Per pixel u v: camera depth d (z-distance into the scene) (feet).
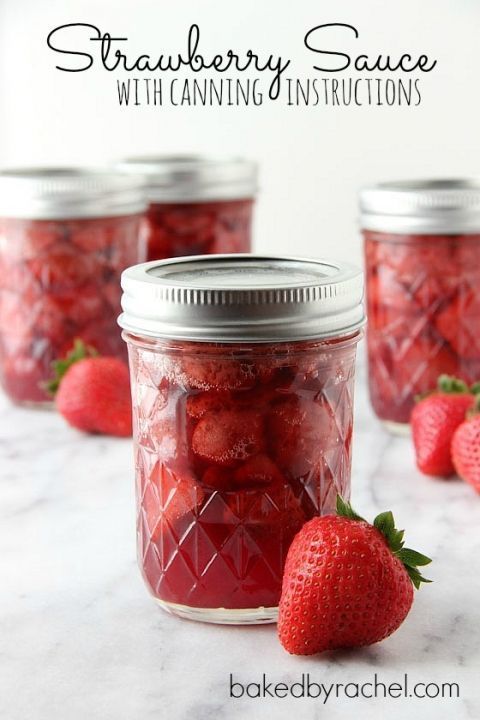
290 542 1.37
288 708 1.27
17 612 1.46
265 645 1.38
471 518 1.69
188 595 1.39
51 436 2.05
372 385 2.06
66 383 2.04
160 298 1.34
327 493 1.39
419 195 1.91
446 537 1.63
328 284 1.35
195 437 1.35
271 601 1.39
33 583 1.53
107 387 2.02
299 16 2.65
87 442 2.03
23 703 1.28
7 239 2.12
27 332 2.13
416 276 1.95
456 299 1.94
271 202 2.78
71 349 2.13
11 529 1.69
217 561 1.37
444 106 2.65
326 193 2.75
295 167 2.75
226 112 2.74
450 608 1.45
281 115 2.72
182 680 1.32
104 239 2.11
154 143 2.79
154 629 1.41
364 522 1.33
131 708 1.27
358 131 2.70
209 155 2.60
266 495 1.36
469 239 1.92
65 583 1.53
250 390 1.34
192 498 1.37
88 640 1.39
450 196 1.90
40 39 2.77
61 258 2.09
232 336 1.32
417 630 1.40
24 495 1.80
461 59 2.62
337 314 1.36
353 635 1.32
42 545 1.63
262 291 1.32
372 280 2.01
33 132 2.83
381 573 1.29
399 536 1.33
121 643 1.38
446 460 1.81
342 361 1.40
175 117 2.77
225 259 1.53
